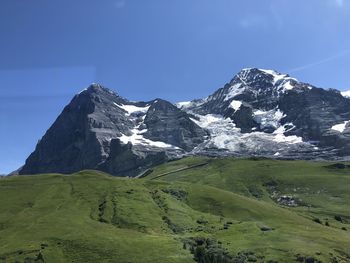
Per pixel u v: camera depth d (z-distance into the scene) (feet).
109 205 606.55
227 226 538.06
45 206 624.18
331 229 582.76
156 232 509.76
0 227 541.34
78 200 650.43
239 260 402.52
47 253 431.02
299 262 411.75
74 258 422.00
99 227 520.83
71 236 476.54
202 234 498.28
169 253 421.59
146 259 406.82
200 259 404.77
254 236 485.56
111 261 408.46
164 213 580.30
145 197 645.51
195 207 647.15
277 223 579.89
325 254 432.25
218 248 436.35
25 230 511.81
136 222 536.01
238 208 634.84
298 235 500.33
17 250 441.27
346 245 476.54
